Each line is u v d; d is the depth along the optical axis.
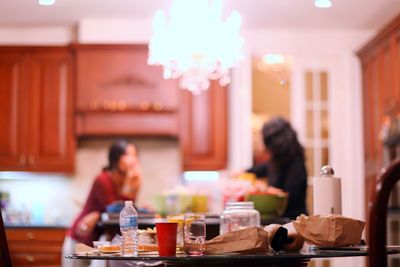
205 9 6.52
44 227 7.16
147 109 7.87
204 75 6.86
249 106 8.10
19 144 7.94
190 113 7.97
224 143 7.97
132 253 2.84
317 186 3.26
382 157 7.34
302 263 2.88
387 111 7.16
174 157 8.23
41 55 7.97
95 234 5.28
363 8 7.14
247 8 7.20
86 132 7.90
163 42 6.57
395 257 4.39
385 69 7.26
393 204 6.88
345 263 3.76
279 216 4.92
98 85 7.89
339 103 8.27
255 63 8.87
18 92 7.96
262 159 8.59
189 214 2.89
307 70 8.27
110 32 7.95
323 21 7.74
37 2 7.15
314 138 8.28
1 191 8.13
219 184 5.12
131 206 2.90
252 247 2.71
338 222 2.86
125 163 5.73
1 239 2.95
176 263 2.69
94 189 5.63
